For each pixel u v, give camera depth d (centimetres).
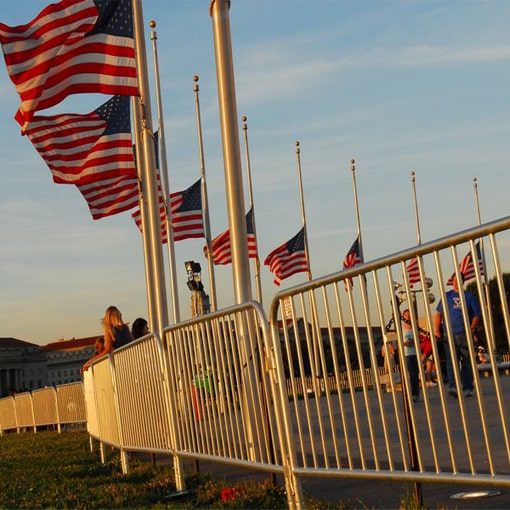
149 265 1723
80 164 1652
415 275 508
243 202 1077
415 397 1310
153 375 952
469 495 634
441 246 470
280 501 716
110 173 1659
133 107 1809
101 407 1325
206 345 793
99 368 1309
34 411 2952
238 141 1091
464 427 493
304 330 623
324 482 806
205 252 3294
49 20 1397
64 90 1412
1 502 977
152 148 1709
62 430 2697
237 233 1068
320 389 619
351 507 658
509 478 453
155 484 952
